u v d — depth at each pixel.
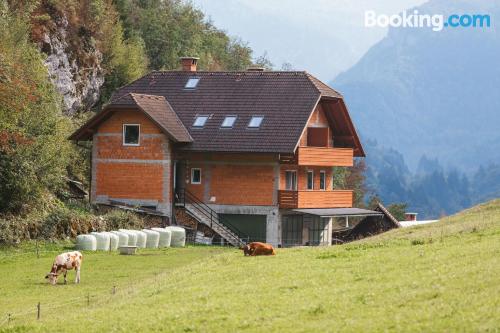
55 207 61.56
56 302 35.84
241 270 35.81
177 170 72.56
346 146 79.00
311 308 27.20
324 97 73.62
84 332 27.62
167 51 104.75
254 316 27.09
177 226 68.62
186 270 38.25
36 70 64.56
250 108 72.44
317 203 73.00
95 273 45.34
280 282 32.19
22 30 67.56
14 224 55.50
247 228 71.31
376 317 25.23
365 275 31.94
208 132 71.19
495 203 52.41
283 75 74.75
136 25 103.56
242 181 71.38
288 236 73.00
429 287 28.12
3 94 55.09
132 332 26.92
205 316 27.72
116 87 91.19
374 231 80.25
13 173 56.38
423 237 40.62
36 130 59.56
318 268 34.59
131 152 71.25
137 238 59.72
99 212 66.88
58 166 60.84
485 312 24.03
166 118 71.50
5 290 39.72
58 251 54.31
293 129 70.12
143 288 34.88
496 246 34.50
